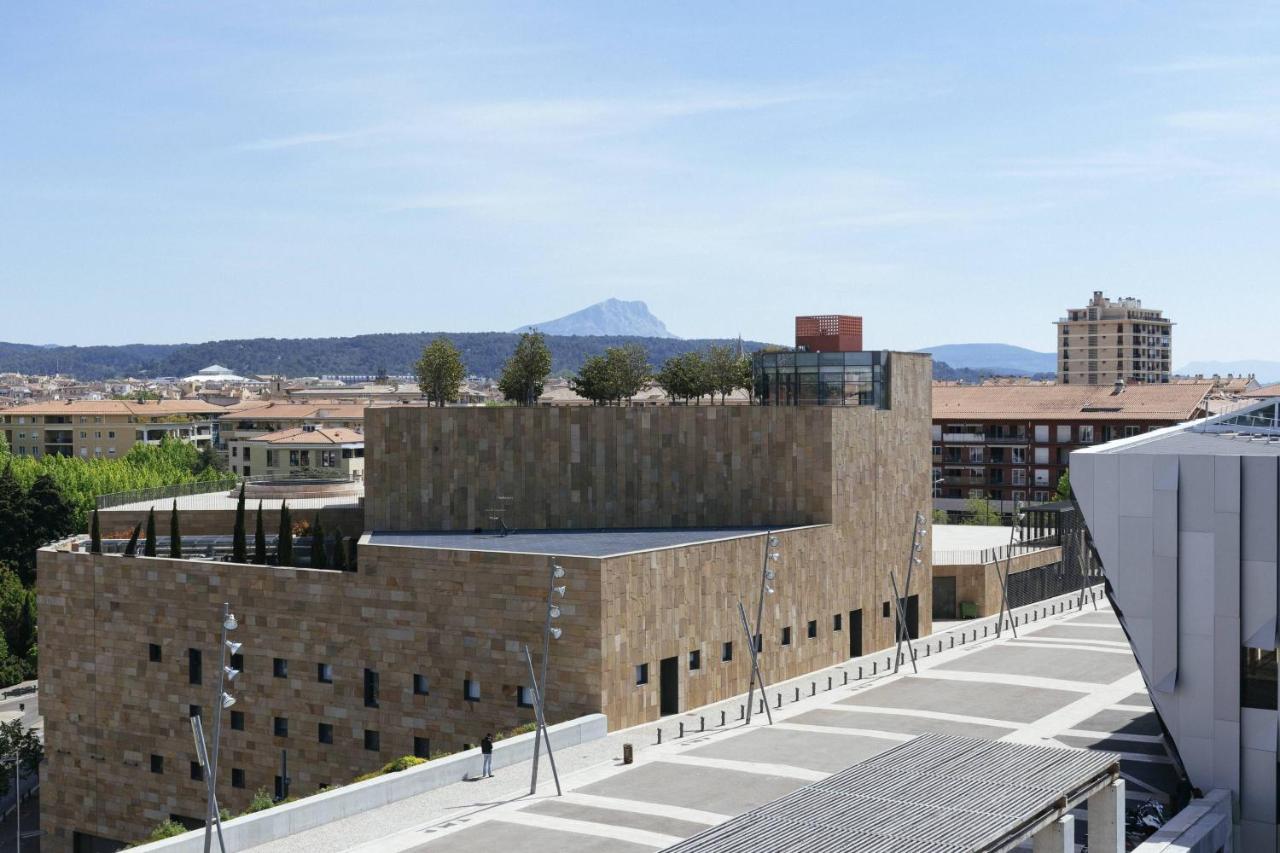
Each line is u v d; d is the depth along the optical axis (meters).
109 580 81.25
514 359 191.62
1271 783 54.84
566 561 67.62
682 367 176.00
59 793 83.38
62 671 83.12
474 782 58.06
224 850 48.38
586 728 65.06
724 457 86.12
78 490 167.50
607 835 49.97
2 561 144.25
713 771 59.34
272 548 87.62
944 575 109.31
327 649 74.56
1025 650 91.81
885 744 64.44
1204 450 59.62
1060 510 123.62
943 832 37.38
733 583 76.88
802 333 99.06
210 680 78.06
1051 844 41.69
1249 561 54.69
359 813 53.56
